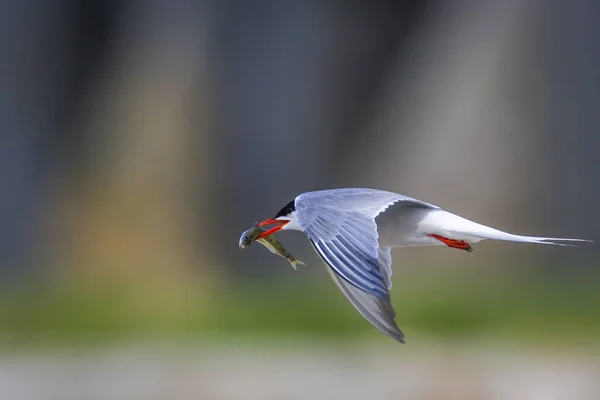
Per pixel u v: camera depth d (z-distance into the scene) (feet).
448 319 46.16
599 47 58.49
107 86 62.13
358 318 46.52
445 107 59.72
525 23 59.06
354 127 63.00
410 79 61.57
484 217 57.98
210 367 38.27
